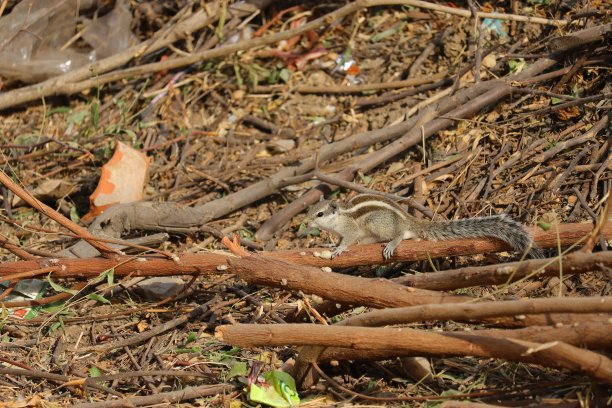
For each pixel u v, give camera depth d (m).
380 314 1.49
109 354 1.70
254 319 1.72
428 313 1.45
